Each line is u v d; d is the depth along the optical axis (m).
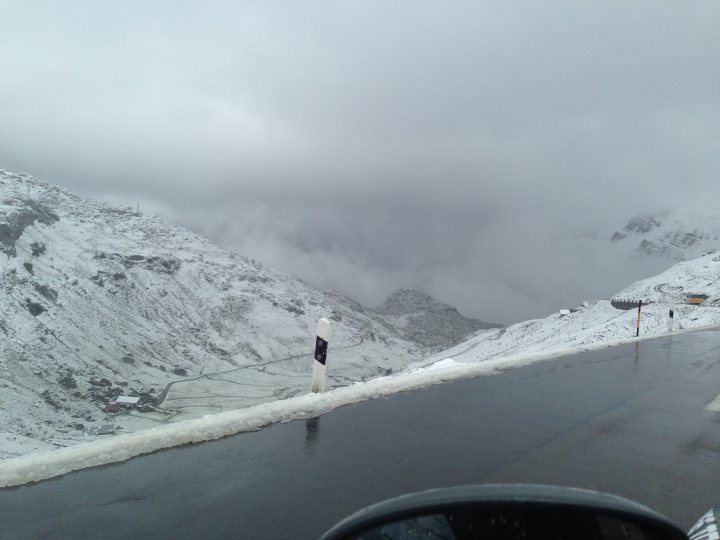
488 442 6.73
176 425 6.84
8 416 106.94
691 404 9.31
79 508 4.62
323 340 9.34
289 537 4.15
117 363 185.88
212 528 4.29
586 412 8.52
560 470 5.79
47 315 197.50
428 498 2.06
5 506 4.64
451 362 13.66
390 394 9.56
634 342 21.67
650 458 6.25
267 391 167.00
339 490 5.09
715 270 80.50
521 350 57.53
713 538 2.38
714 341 22.05
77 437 98.06
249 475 5.46
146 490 5.03
